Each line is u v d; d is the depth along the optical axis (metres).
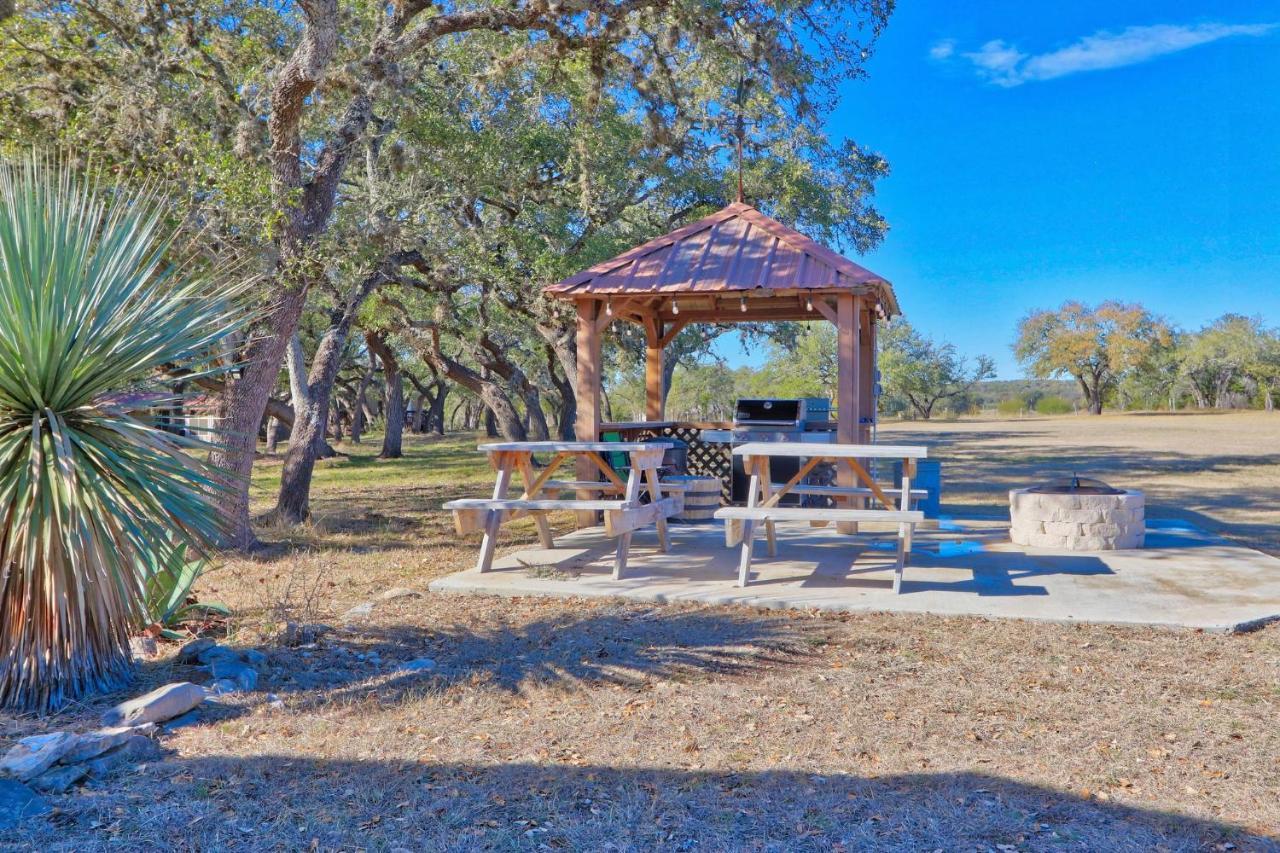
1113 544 8.11
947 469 20.36
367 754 3.61
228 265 7.77
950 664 4.72
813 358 49.94
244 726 3.94
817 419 10.93
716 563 7.62
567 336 16.89
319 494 15.83
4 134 9.19
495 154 13.01
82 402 4.30
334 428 43.38
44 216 4.35
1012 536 8.70
